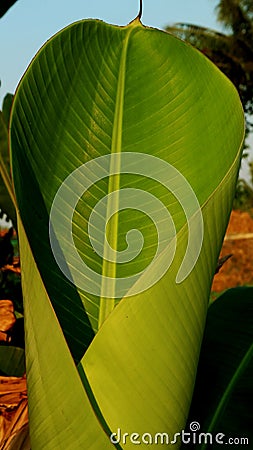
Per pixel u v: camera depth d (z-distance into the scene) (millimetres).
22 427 1131
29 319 877
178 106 1238
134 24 1258
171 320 865
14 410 1173
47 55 1064
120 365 866
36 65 1037
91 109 1238
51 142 1139
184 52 1215
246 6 17016
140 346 862
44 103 1092
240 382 1351
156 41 1258
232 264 13164
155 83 1266
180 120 1235
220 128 1158
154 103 1265
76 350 1160
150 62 1266
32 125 1062
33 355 882
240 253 13297
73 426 854
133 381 871
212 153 1181
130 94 1273
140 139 1270
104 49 1244
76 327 1180
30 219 1097
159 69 1260
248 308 1436
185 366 895
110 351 864
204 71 1181
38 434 902
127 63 1270
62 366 834
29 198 1076
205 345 1388
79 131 1220
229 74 15547
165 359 874
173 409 900
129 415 879
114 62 1266
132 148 1269
